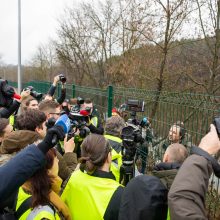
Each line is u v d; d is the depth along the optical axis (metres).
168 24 9.34
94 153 2.27
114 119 4.10
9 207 1.87
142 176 1.89
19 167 1.38
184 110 3.65
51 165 1.93
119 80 13.96
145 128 4.27
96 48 18.88
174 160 2.38
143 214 1.77
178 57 10.62
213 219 3.29
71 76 22.91
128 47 12.64
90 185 2.24
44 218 1.82
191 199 1.57
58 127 1.48
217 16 8.77
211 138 1.71
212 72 9.05
